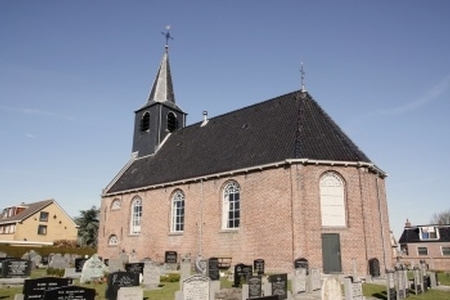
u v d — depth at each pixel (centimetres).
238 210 2405
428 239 5047
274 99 2928
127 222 3141
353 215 2141
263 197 2264
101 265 1850
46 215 5547
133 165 3597
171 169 3017
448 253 4862
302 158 2161
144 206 3045
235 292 1435
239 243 2308
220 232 2428
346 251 2077
